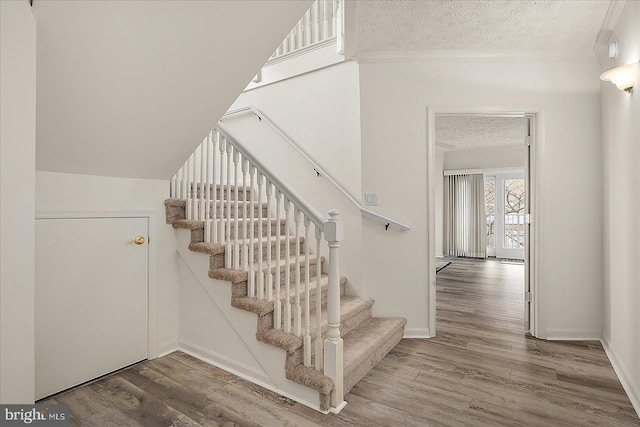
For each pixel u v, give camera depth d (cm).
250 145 361
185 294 255
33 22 108
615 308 229
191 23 150
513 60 275
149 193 241
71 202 200
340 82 305
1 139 95
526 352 250
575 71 270
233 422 170
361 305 264
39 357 188
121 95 166
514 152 702
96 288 212
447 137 619
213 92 192
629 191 203
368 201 288
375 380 211
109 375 218
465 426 166
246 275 221
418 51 277
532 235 284
